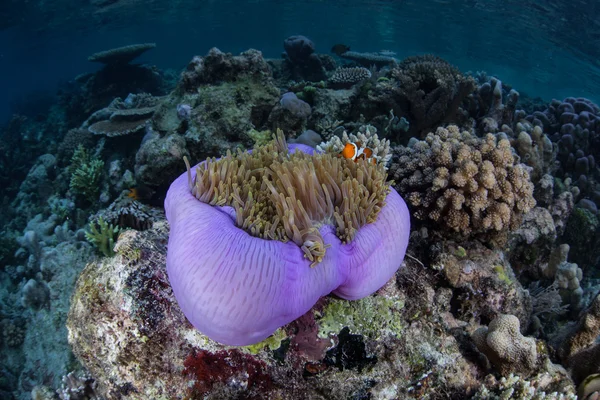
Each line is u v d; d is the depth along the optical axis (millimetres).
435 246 838
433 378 642
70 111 3131
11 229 2229
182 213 557
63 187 2078
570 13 4711
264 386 565
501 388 663
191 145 1498
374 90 1640
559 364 790
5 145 3129
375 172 629
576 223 1335
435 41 8211
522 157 1218
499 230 842
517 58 7000
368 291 589
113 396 612
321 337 589
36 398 1062
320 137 1515
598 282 1293
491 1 5211
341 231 565
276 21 10016
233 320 466
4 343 1454
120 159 1938
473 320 810
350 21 8625
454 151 907
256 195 585
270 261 483
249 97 1583
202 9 8305
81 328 618
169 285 590
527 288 1099
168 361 570
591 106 1977
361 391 590
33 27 7660
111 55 2895
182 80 1582
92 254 1461
